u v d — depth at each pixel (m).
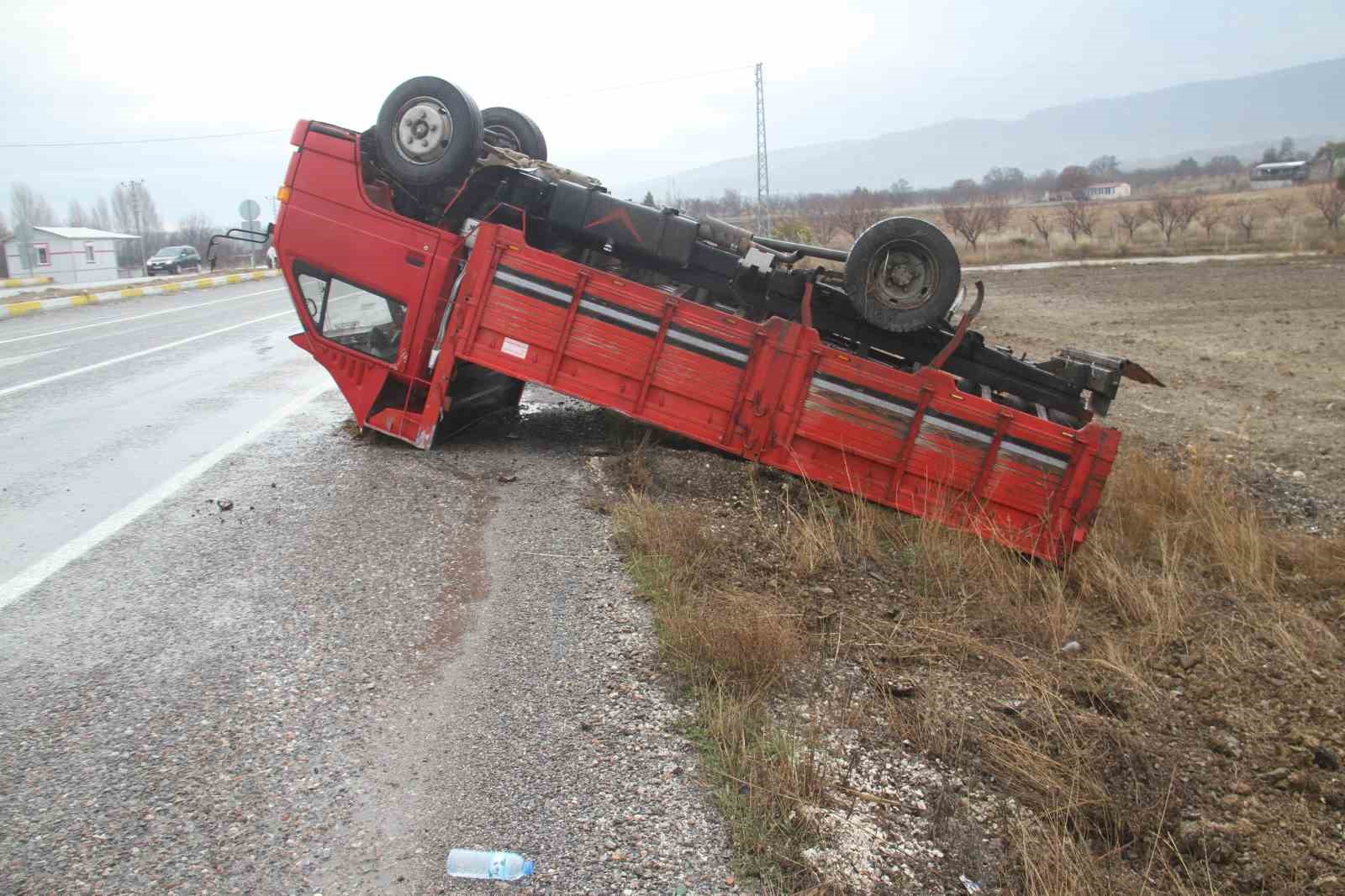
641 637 5.55
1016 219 84.81
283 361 15.51
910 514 8.46
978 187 182.25
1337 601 7.53
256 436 10.02
